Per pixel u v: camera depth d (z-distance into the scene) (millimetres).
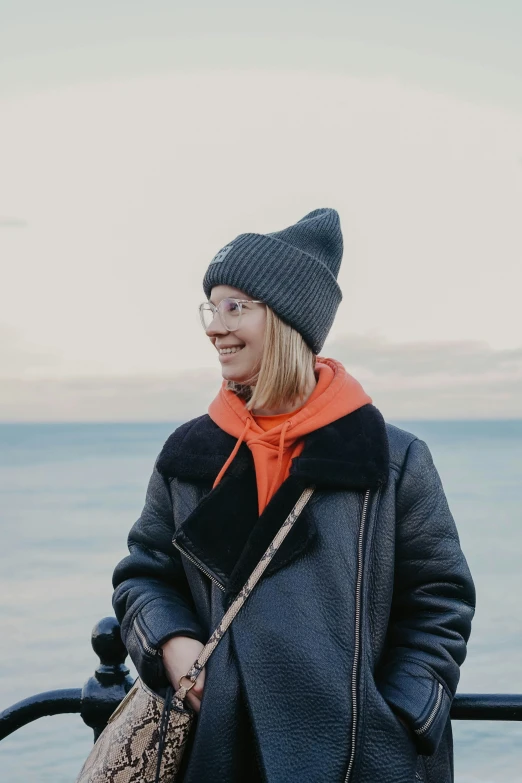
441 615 1923
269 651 1799
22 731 9625
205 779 1771
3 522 31812
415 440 2029
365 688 1786
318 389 2025
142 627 1896
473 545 22969
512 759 8516
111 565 22406
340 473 1890
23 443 94188
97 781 1821
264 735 1759
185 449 2039
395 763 1772
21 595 18641
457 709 2014
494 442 75938
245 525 1911
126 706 1911
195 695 1832
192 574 1958
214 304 2039
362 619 1833
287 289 1968
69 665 13500
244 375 2020
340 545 1868
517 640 13578
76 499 38844
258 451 1944
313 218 2119
